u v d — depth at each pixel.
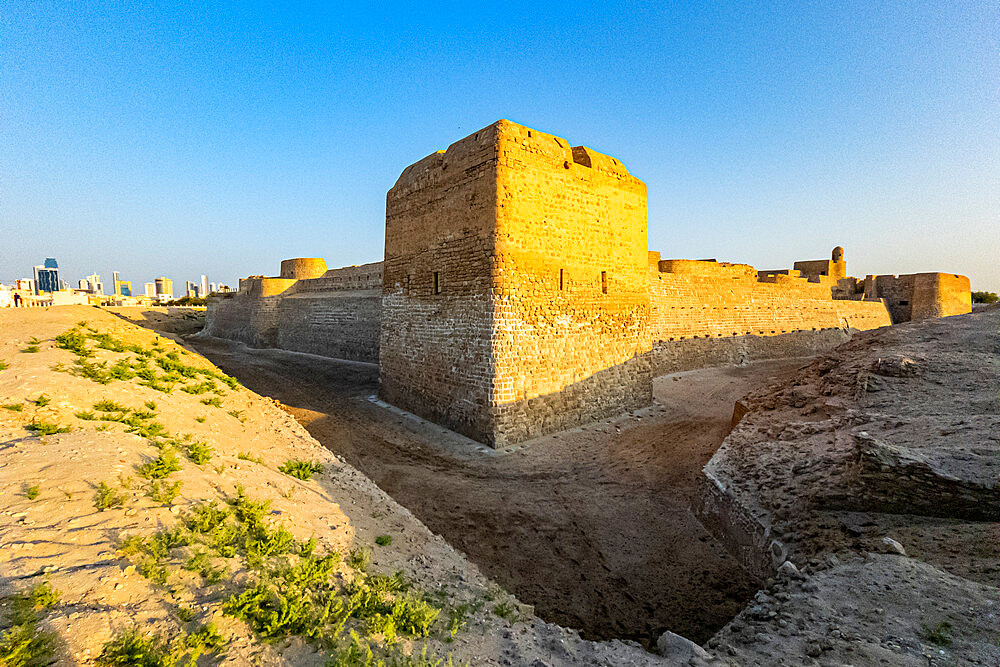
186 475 5.00
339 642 3.27
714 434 13.19
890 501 6.10
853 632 4.07
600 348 14.73
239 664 2.80
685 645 4.34
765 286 28.45
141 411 6.31
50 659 2.38
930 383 8.93
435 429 13.41
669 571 6.86
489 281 11.98
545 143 13.08
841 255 45.69
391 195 16.38
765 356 27.48
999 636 3.79
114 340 9.61
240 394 10.27
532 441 12.57
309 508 5.60
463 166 12.97
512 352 12.25
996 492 5.44
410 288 15.28
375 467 10.59
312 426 13.43
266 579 3.68
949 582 4.60
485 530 7.99
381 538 5.63
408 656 3.31
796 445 8.35
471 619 4.38
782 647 4.07
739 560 6.97
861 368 10.30
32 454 4.48
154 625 2.88
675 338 23.44
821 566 5.36
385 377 16.64
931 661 3.62
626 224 15.60
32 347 7.78
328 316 29.72
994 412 7.30
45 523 3.50
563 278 13.50
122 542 3.55
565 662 4.00
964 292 38.34
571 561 7.12
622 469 10.80
